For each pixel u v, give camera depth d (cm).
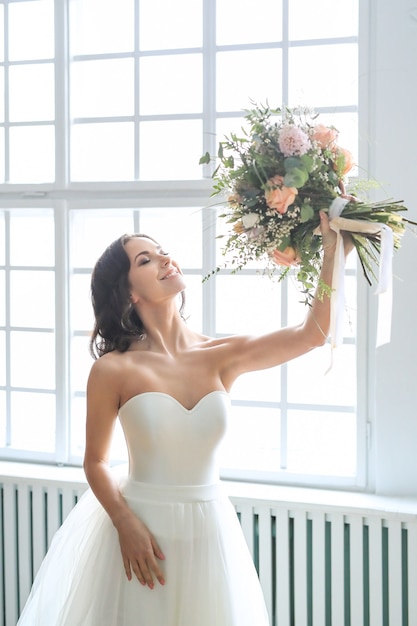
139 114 324
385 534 281
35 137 524
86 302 365
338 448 496
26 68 486
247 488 301
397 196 280
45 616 225
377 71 280
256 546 297
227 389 229
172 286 227
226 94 429
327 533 291
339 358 493
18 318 622
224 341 232
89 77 515
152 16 457
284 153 192
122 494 216
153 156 593
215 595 206
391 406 287
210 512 212
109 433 219
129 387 216
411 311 282
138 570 203
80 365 352
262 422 548
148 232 597
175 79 544
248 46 306
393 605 274
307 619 288
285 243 196
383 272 192
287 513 286
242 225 203
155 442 212
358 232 199
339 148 202
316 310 212
